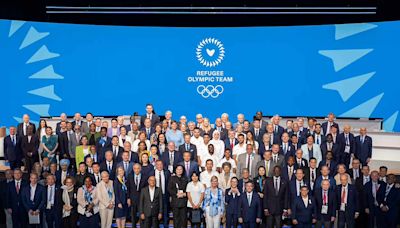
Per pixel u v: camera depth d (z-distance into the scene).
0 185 10.45
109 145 11.54
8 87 15.61
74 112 16.09
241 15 16.05
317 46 15.64
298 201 9.96
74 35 16.02
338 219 10.11
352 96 15.36
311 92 15.73
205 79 16.22
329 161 11.04
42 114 15.91
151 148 10.99
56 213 10.11
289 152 11.33
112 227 10.77
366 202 10.22
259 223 10.34
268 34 15.94
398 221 10.45
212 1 14.73
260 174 10.38
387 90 14.87
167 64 16.27
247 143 11.34
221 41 16.14
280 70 15.91
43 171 11.25
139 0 14.80
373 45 15.05
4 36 15.48
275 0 14.61
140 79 16.27
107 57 16.17
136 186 10.38
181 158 11.17
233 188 10.19
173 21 16.17
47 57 15.89
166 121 12.58
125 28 16.19
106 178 10.27
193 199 10.34
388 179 10.20
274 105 15.98
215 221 10.13
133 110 16.30
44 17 15.76
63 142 12.16
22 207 10.18
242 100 16.11
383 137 13.12
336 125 12.70
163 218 10.66
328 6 14.55
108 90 16.20
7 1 15.34
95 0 14.81
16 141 12.42
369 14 14.99
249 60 16.06
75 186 10.33
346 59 15.38
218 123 12.52
